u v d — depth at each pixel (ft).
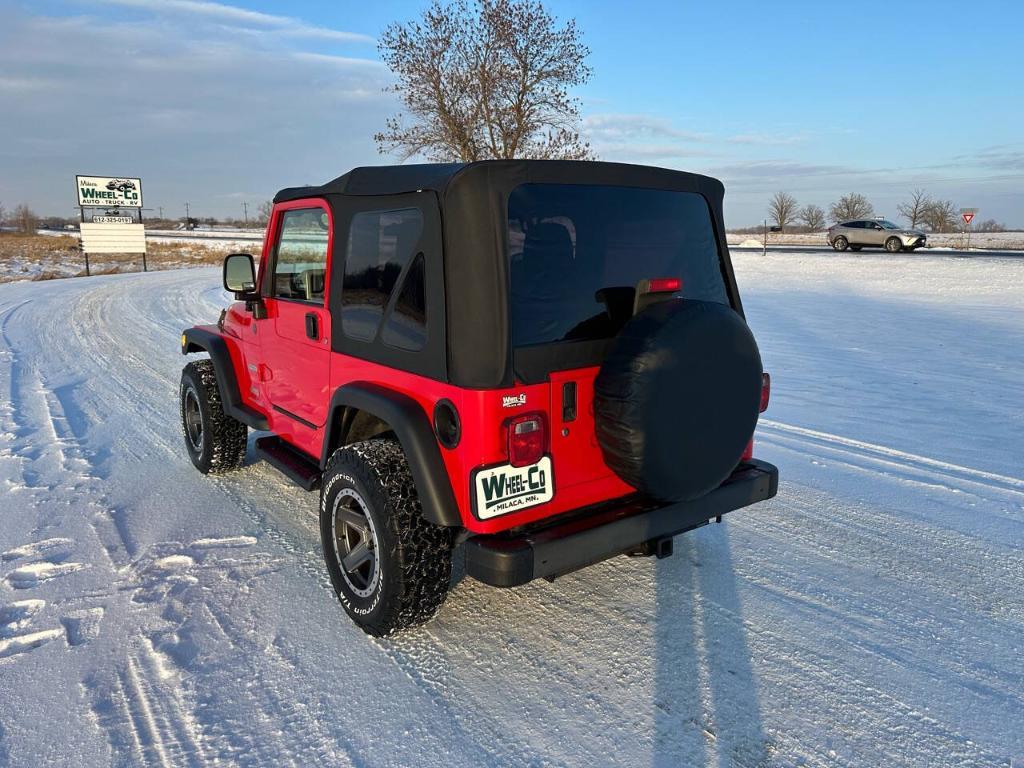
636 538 10.19
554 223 9.71
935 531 14.70
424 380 9.82
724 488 11.21
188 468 18.69
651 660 10.34
